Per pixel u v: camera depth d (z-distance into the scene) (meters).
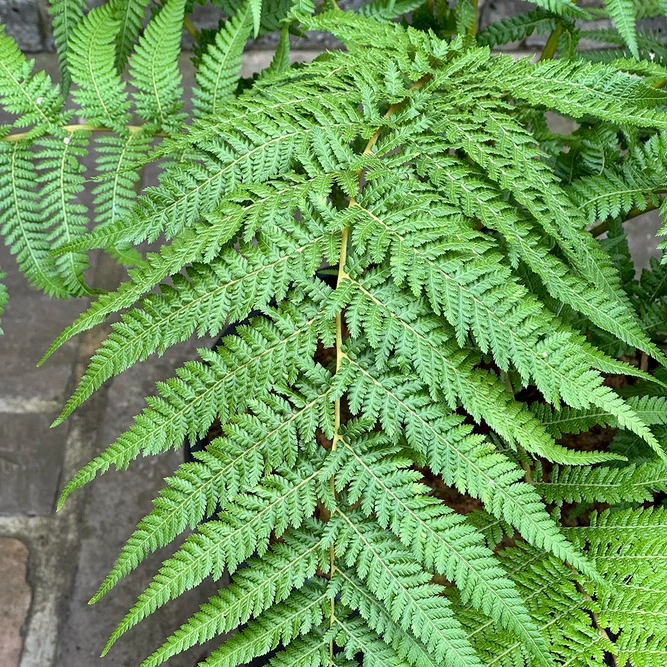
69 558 1.07
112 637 0.51
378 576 0.53
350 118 0.59
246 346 0.55
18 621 1.03
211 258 0.54
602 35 0.89
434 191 0.58
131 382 1.17
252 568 0.53
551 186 0.57
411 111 0.60
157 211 0.56
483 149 0.58
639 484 0.65
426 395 0.55
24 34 1.36
